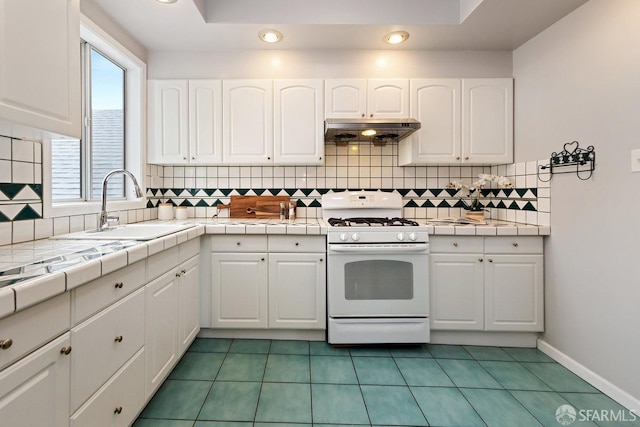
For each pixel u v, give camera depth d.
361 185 2.82
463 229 2.17
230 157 2.51
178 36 2.34
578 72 1.91
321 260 2.23
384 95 2.49
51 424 0.92
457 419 1.52
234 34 2.32
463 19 2.13
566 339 2.00
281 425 1.47
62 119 1.23
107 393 1.18
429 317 2.21
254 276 2.24
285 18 2.18
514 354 2.15
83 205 1.89
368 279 2.15
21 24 1.03
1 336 0.76
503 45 2.47
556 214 2.09
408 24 2.19
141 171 2.47
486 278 2.21
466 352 2.17
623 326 1.64
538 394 1.72
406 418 1.53
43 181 1.59
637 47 1.57
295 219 2.73
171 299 1.75
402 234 2.13
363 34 2.33
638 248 1.57
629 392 1.61
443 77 2.58
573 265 1.95
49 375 0.91
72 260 1.08
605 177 1.74
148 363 1.50
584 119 1.87
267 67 2.58
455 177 2.83
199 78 2.56
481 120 2.51
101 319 1.14
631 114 1.60
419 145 2.50
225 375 1.86
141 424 1.46
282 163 2.56
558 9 1.96
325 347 2.21
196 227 2.08
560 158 2.04
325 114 2.49
